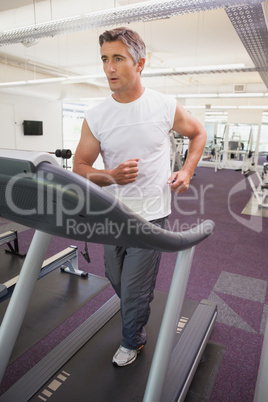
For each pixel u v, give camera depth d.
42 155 0.40
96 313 2.02
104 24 3.27
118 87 1.17
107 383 1.48
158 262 1.45
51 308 2.29
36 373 1.53
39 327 2.08
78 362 1.61
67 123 11.41
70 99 9.28
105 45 1.13
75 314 2.23
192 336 1.73
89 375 1.52
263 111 12.03
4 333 0.80
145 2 2.81
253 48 4.29
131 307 1.44
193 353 1.59
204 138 1.42
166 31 5.14
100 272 2.91
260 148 18.88
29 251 0.82
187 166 1.30
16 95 8.51
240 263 3.21
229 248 3.63
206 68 5.10
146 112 1.26
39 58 7.35
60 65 8.17
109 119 1.28
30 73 7.91
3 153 0.42
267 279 2.86
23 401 1.37
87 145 1.37
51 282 2.66
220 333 2.06
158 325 1.90
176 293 0.85
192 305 2.11
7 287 2.12
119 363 1.56
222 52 6.53
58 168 0.41
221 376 1.69
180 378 1.42
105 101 1.30
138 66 1.19
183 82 9.89
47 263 2.41
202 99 12.17
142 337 1.59
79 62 7.78
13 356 1.81
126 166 1.02
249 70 5.29
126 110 1.25
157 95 1.30
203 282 2.78
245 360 1.82
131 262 1.37
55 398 1.40
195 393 1.57
